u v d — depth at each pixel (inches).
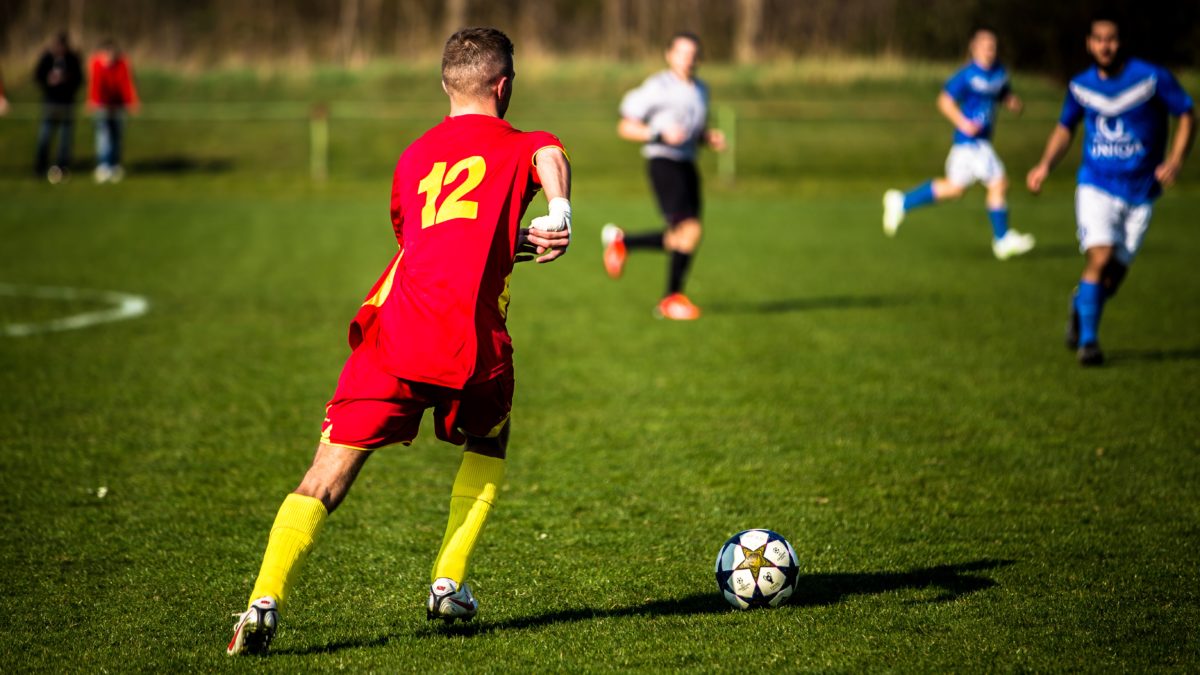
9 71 4015.8
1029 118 3703.3
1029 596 559.2
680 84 1375.5
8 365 1127.6
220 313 1430.9
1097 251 1075.9
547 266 1911.9
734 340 1267.2
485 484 518.9
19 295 1547.7
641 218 2534.5
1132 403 966.4
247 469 802.8
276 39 5516.7
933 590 570.3
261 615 454.9
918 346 1221.1
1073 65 4143.7
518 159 498.3
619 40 5305.1
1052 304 1483.8
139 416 944.9
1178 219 2428.6
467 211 487.5
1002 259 1924.2
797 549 638.5
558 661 488.4
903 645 498.9
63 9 5236.2
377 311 490.6
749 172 3299.7
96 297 1539.1
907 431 892.0
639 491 752.3
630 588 581.9
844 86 4089.6
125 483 767.1
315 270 1802.4
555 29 5629.9
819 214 2628.0
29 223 2347.4
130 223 2383.1
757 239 2203.5
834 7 5270.7
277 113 3715.6
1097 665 476.1
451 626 531.5
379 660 491.2
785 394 1017.5
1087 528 666.8
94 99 2997.0
